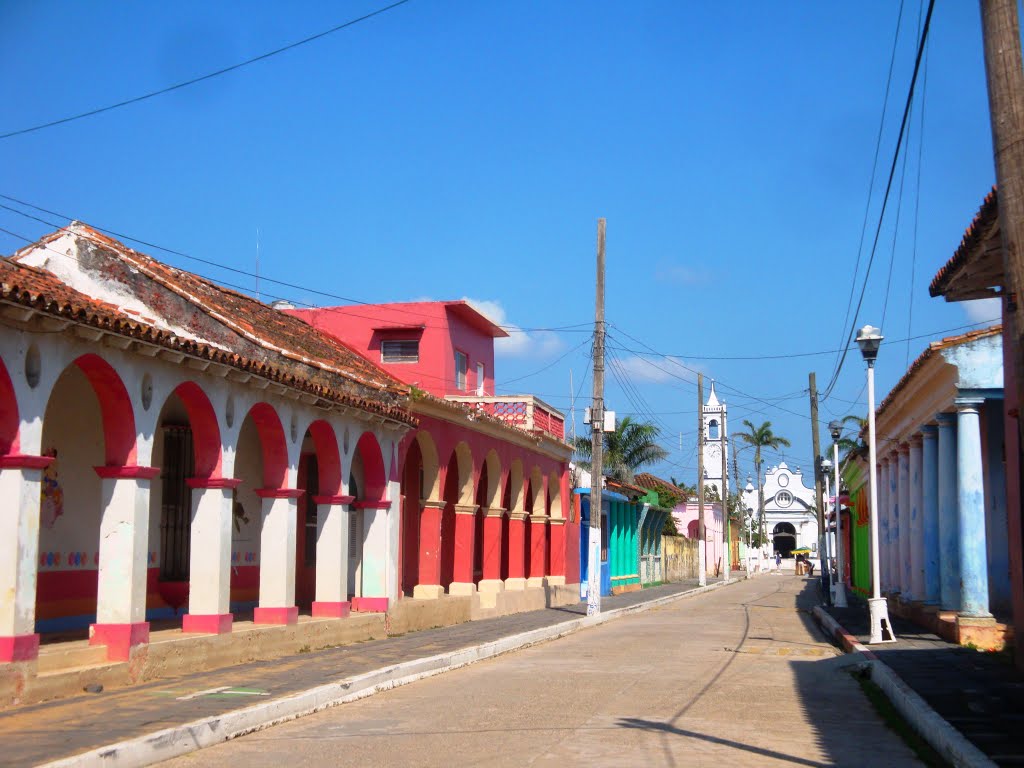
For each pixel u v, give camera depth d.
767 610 33.88
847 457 38.25
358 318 30.03
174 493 17.52
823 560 38.75
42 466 11.12
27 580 10.89
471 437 25.77
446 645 18.44
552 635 22.78
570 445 33.81
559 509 34.16
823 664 16.81
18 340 10.85
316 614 18.69
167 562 17.36
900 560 26.22
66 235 14.80
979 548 17.95
